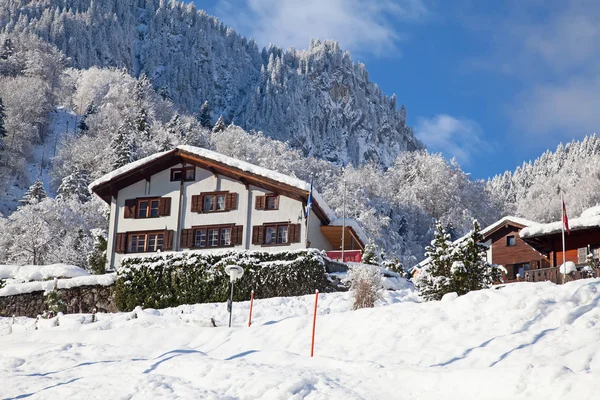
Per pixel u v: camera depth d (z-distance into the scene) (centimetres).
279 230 4147
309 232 4153
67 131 14275
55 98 16850
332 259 3697
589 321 1614
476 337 1683
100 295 3803
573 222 3378
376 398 1377
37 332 2662
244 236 4178
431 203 10825
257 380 1477
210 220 4288
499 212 11462
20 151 12762
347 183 9794
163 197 4403
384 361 1655
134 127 12412
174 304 3688
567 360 1419
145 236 4397
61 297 3797
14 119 12975
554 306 1756
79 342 2348
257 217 4191
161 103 17012
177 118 13738
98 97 16688
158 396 1448
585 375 1265
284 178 4122
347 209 8700
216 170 4322
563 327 1609
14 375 1811
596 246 3403
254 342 2059
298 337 2003
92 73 17538
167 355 1848
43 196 9381
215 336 2234
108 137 12356
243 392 1439
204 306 3172
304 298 3200
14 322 3481
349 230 4366
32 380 1700
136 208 4447
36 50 17662
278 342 2014
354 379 1487
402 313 1953
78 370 1762
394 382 1441
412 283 3631
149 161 4388
